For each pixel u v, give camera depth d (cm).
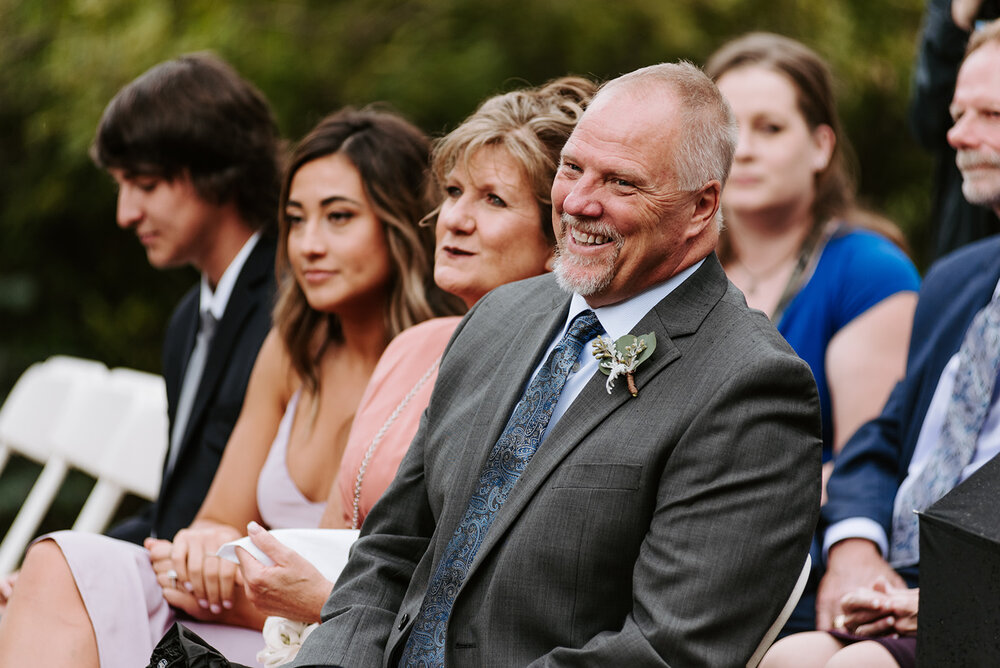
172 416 1056
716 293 559
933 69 1051
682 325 550
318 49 2161
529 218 717
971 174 775
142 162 1025
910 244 2344
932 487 731
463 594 548
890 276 918
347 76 2145
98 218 2369
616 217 546
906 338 904
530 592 530
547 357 592
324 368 880
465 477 581
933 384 776
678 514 513
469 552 567
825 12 2178
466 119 746
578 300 598
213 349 993
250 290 1008
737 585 501
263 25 2159
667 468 521
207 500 901
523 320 629
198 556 778
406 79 2102
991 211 1008
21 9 2370
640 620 507
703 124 546
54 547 763
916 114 1080
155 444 1224
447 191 744
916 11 2270
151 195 1038
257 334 988
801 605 806
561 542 528
